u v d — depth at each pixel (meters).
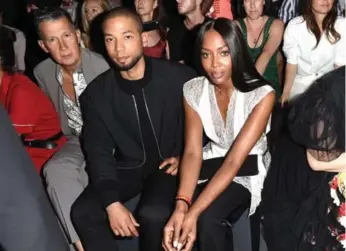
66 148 2.72
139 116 2.48
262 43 3.51
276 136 2.60
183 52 3.49
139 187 2.57
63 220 2.52
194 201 2.31
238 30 2.25
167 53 3.53
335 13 3.23
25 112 2.62
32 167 1.28
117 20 2.36
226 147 2.40
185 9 3.40
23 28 4.37
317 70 3.34
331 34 3.24
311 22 3.27
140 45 2.40
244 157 2.26
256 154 2.38
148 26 3.42
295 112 1.99
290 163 2.19
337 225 2.00
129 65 2.39
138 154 2.55
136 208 2.46
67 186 2.52
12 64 2.70
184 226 2.19
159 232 2.30
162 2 3.65
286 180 2.21
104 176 2.45
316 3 3.20
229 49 2.22
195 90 2.39
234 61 2.23
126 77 2.45
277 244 2.23
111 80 2.49
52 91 2.87
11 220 1.21
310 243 2.08
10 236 1.22
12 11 4.50
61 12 2.71
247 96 2.28
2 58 2.65
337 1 3.24
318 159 1.93
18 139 1.27
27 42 4.01
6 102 2.67
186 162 2.36
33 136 2.73
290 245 2.19
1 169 1.21
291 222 2.16
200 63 2.40
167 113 2.49
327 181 2.03
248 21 3.53
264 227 2.30
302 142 1.95
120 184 2.54
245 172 2.35
